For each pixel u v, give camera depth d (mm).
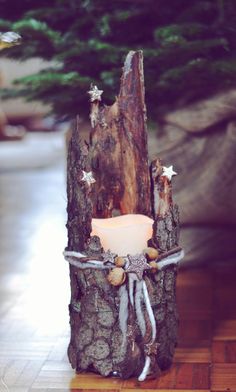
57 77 1660
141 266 1190
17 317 1642
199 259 1978
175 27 1628
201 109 1773
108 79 1669
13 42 1680
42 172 4352
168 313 1258
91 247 1197
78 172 1214
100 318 1216
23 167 4590
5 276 2047
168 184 1239
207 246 1971
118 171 1304
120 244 1214
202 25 1698
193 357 1344
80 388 1209
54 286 1918
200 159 1845
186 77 1652
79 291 1238
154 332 1208
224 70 1606
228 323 1541
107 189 1309
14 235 2641
